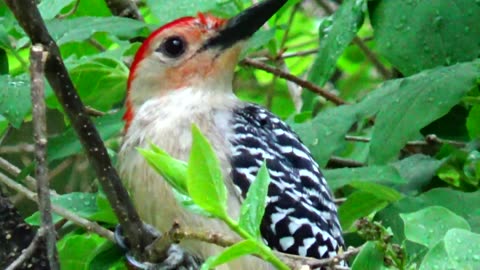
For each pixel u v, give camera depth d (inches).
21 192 378.3
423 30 434.6
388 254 312.5
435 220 321.4
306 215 408.8
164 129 404.2
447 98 413.1
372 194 417.1
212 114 411.8
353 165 489.7
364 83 635.5
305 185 414.3
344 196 487.2
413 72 434.9
